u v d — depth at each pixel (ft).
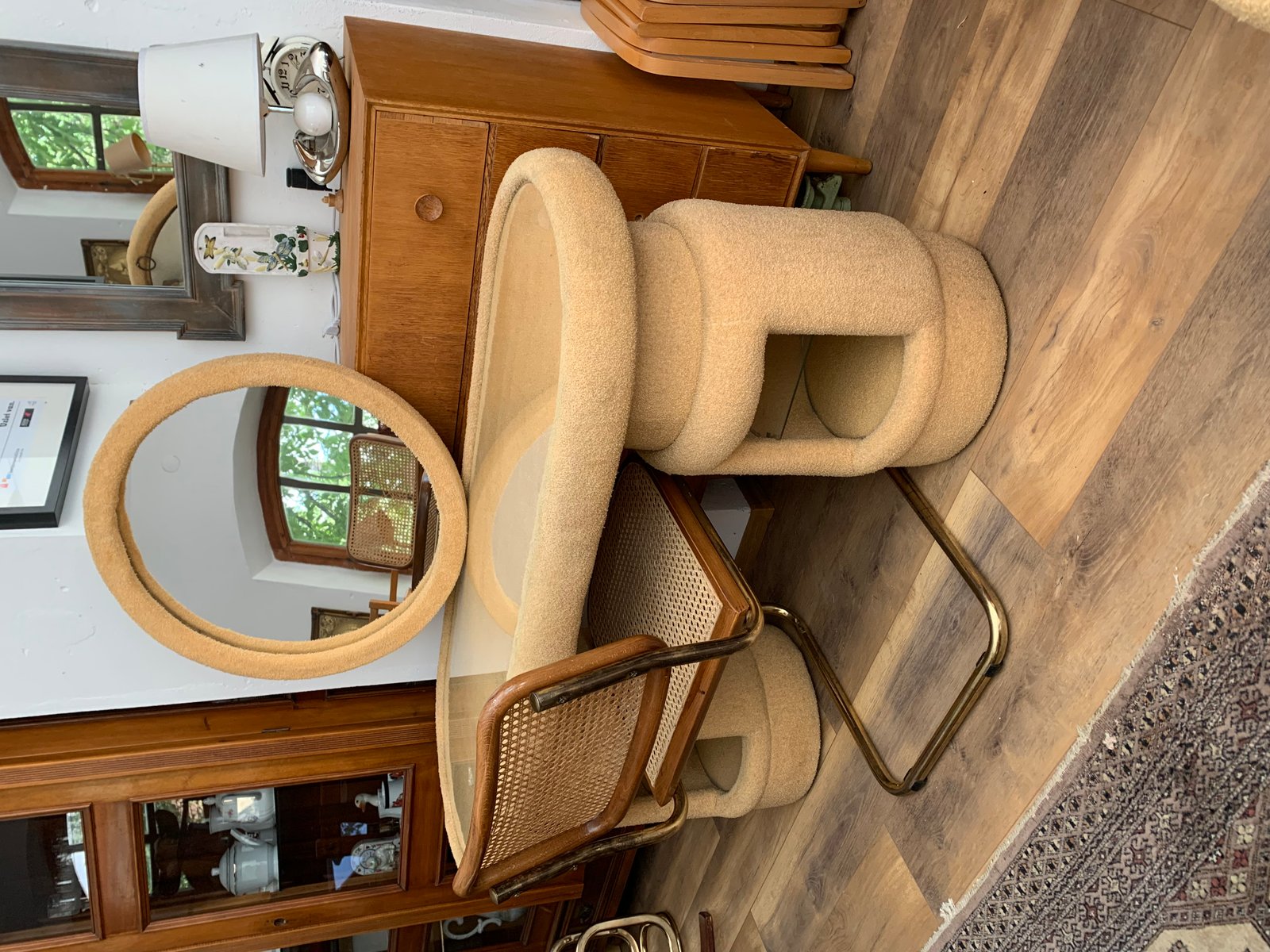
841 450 3.69
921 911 4.04
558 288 2.99
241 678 5.07
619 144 3.88
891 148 4.29
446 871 6.31
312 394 4.17
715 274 3.11
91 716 5.16
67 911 5.66
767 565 5.35
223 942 6.02
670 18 4.08
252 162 3.86
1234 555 2.63
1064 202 3.29
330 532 4.44
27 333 4.57
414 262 3.92
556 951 6.09
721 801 4.92
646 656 3.17
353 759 5.54
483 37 4.43
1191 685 2.75
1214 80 2.74
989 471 3.66
